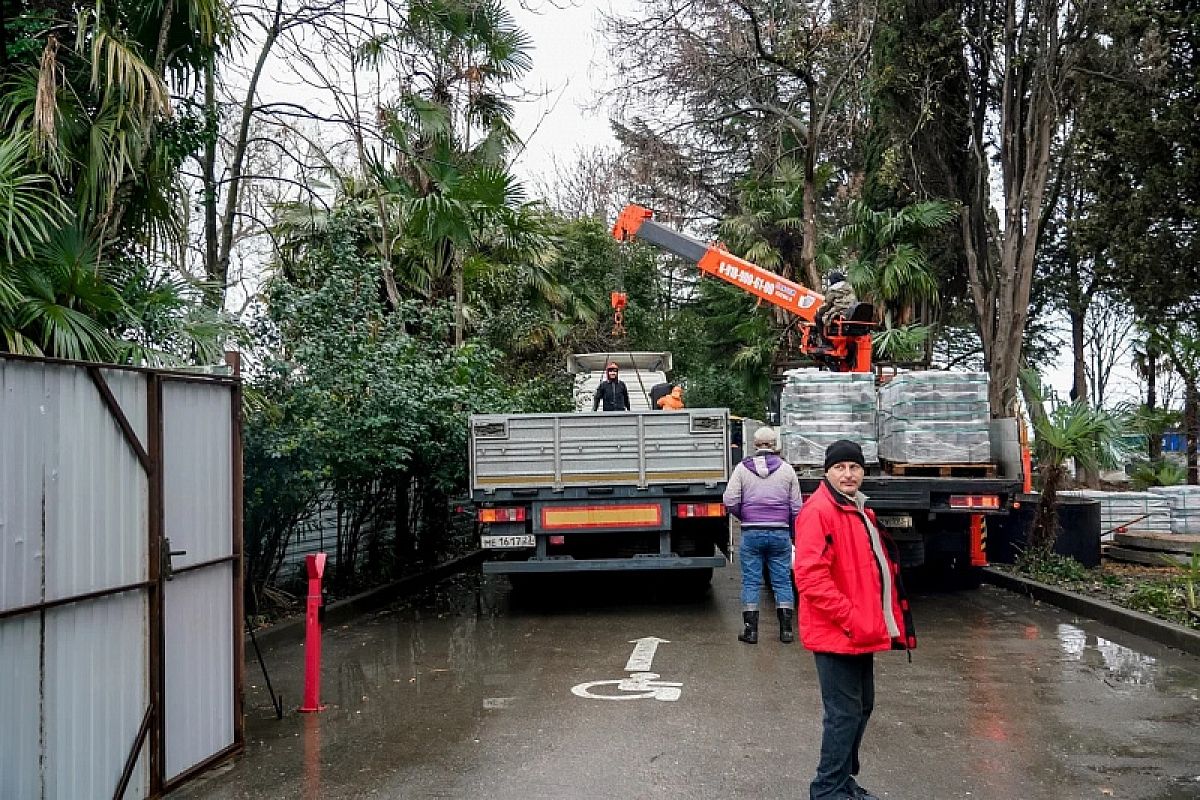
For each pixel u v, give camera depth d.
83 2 8.98
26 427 4.31
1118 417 12.31
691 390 32.19
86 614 4.65
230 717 5.89
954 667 7.89
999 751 5.71
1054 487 12.33
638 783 5.24
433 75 15.03
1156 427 14.42
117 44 7.89
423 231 15.52
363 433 10.35
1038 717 6.41
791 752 5.73
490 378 13.74
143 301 8.27
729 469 10.63
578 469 10.62
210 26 9.22
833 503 4.60
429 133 15.59
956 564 12.37
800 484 10.40
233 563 5.99
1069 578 11.73
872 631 4.46
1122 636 9.17
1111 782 5.18
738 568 14.86
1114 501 14.05
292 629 9.38
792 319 27.28
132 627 4.98
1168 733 6.04
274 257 14.16
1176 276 18.06
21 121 7.48
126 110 8.24
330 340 10.26
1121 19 17.09
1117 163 18.67
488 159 17.31
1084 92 18.48
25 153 7.57
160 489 5.17
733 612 10.77
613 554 11.12
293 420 9.56
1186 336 16.33
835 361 13.30
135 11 9.21
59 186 8.12
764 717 6.48
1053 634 9.30
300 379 9.95
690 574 11.91
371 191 15.40
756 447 9.24
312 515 11.27
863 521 4.62
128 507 4.98
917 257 20.67
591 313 27.89
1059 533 12.69
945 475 10.63
